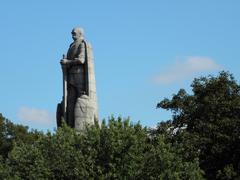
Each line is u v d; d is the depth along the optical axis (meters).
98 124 58.44
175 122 81.50
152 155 56.09
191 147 74.69
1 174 56.38
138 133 58.06
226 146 77.56
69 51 63.16
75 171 55.19
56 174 55.97
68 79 62.75
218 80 82.12
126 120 58.12
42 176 55.50
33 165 56.00
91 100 61.97
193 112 80.69
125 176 54.81
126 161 55.53
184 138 75.94
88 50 62.50
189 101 81.75
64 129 58.03
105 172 55.66
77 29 63.25
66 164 55.94
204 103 80.69
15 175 55.66
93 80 62.56
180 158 58.31
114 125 57.47
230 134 78.25
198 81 83.25
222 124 78.06
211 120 79.12
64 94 62.66
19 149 58.06
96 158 56.19
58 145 56.53
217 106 79.75
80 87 62.34
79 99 61.62
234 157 77.50
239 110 80.12
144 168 55.59
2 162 60.41
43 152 56.81
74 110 61.69
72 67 62.66
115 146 56.00
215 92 81.94
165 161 56.09
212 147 76.69
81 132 59.69
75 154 55.81
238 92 82.56
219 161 77.88
